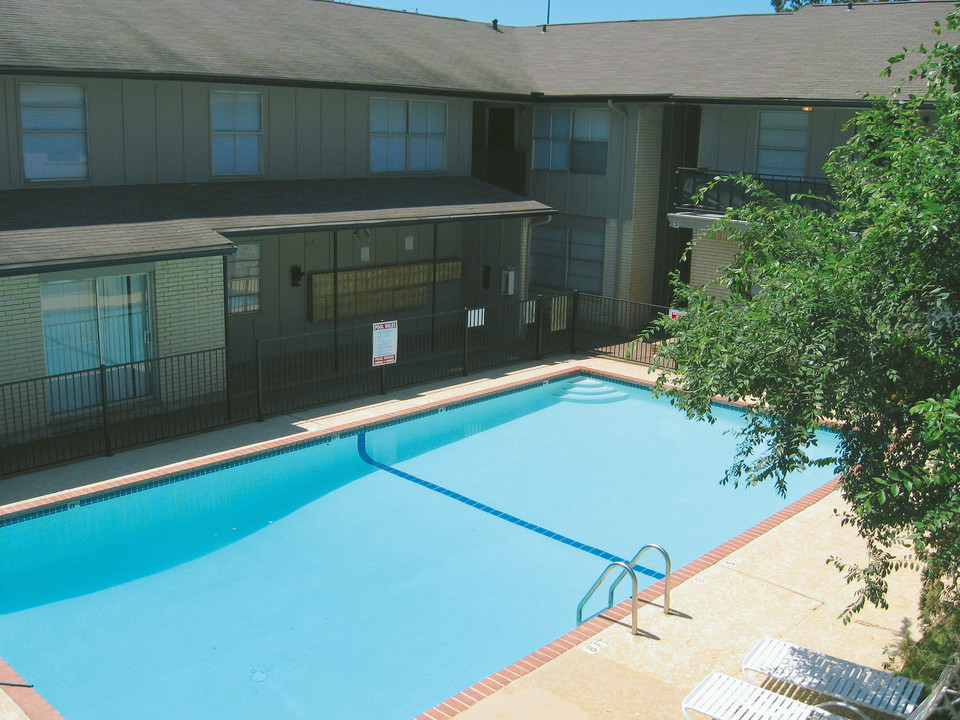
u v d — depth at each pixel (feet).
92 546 38.70
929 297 21.31
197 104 58.70
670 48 81.25
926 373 21.56
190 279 51.60
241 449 47.03
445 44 82.53
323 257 67.10
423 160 72.90
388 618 33.63
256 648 31.32
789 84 67.15
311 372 61.98
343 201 61.62
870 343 21.04
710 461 51.16
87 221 48.91
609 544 40.52
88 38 54.85
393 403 56.24
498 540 40.52
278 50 65.00
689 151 76.38
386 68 69.56
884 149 26.35
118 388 51.21
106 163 55.26
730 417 58.39
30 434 46.68
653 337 75.10
